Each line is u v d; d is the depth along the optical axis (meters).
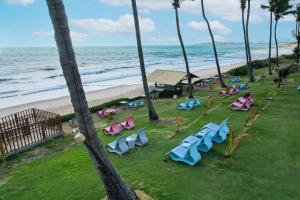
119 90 48.62
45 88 53.25
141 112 26.22
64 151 15.48
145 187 10.26
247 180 10.41
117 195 8.48
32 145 16.38
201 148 13.20
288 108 20.45
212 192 9.71
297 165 11.35
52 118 18.09
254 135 14.95
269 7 45.94
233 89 28.81
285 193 9.45
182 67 94.62
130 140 14.39
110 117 24.58
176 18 30.84
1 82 61.59
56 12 7.03
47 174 12.37
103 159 8.16
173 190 9.95
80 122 7.75
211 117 19.91
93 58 157.75
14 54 193.62
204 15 36.34
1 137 15.16
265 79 40.22
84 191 10.48
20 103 39.84
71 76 7.42
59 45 7.27
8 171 13.16
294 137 14.33
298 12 51.47
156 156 13.22
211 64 107.25
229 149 12.51
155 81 40.53
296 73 40.56
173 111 23.73
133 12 19.17
